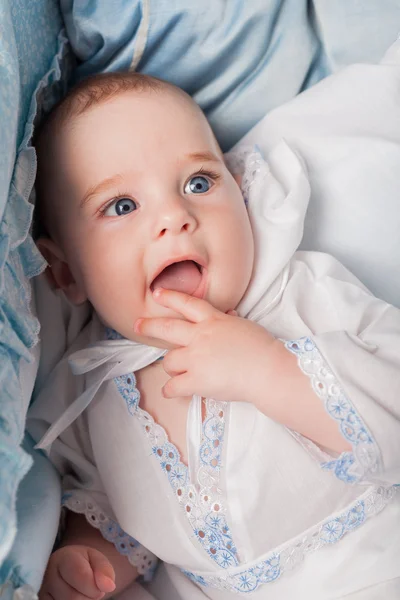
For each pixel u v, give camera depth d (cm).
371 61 134
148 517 107
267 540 102
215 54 129
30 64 113
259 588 103
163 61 130
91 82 117
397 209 124
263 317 112
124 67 130
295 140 129
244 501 101
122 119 109
